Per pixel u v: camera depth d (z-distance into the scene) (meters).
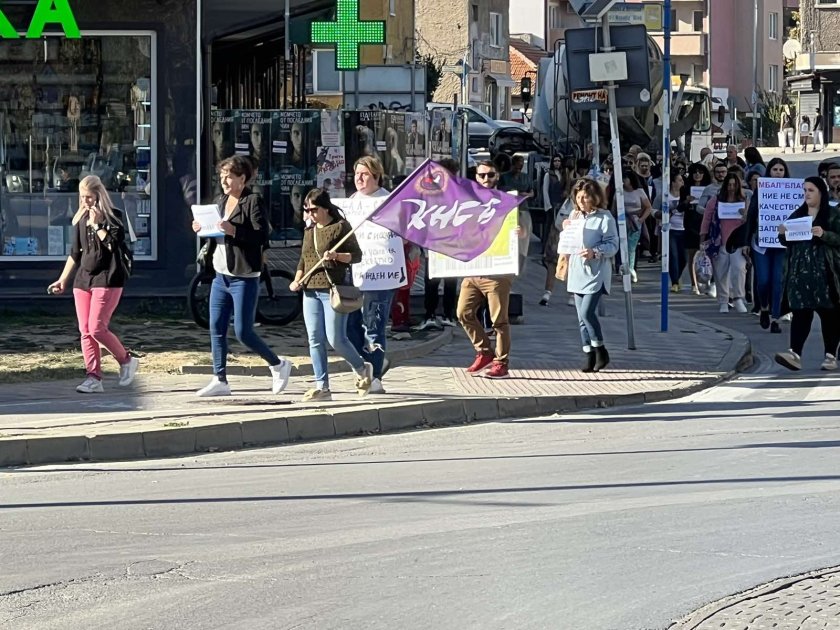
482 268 13.76
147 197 18.39
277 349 15.22
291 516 8.61
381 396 12.80
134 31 18.23
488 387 13.56
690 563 7.41
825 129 67.88
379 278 12.88
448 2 63.50
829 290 15.20
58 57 18.34
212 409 11.93
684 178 27.50
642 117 35.03
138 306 18.03
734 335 17.83
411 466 10.36
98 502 9.07
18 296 18.00
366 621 6.43
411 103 30.28
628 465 10.29
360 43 18.81
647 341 17.20
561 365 15.16
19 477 10.01
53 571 7.29
